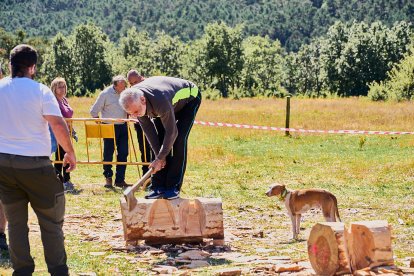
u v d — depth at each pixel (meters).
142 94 8.72
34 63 7.07
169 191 9.70
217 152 22.56
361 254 6.99
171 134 9.02
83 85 155.25
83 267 8.41
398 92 66.50
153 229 9.55
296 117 38.44
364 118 37.03
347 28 130.62
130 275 7.99
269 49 165.00
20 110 6.80
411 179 16.97
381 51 121.06
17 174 6.80
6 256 8.70
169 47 168.88
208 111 44.41
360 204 13.77
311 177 17.69
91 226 11.30
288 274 7.50
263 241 10.25
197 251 9.08
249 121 35.62
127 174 18.77
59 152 15.39
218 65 145.88
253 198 14.51
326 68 127.19
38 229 10.71
